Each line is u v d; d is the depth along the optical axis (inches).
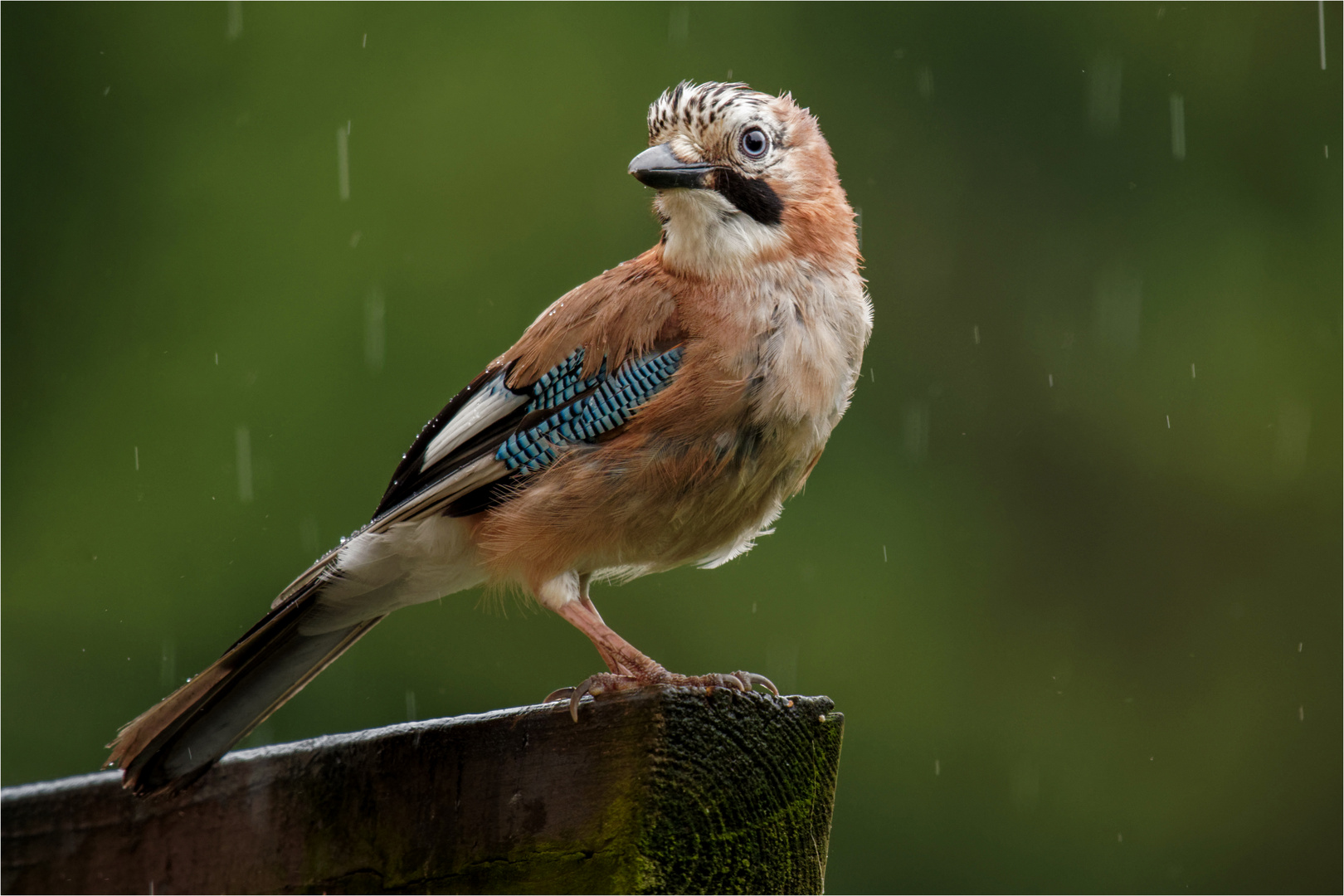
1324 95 621.0
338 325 562.3
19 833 157.0
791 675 525.3
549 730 151.3
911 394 592.1
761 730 149.7
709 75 611.5
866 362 593.3
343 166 582.9
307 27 598.9
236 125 593.0
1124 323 601.6
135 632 533.6
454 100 591.2
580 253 580.7
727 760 147.3
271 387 557.0
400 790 159.0
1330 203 612.1
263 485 543.2
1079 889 533.3
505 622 503.8
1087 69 622.8
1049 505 580.7
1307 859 546.3
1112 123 618.8
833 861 520.1
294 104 592.4
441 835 155.8
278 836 163.0
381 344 560.1
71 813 160.1
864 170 613.3
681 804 144.9
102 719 523.2
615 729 147.5
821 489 564.4
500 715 154.7
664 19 609.9
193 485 544.7
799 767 151.7
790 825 150.5
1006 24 628.1
